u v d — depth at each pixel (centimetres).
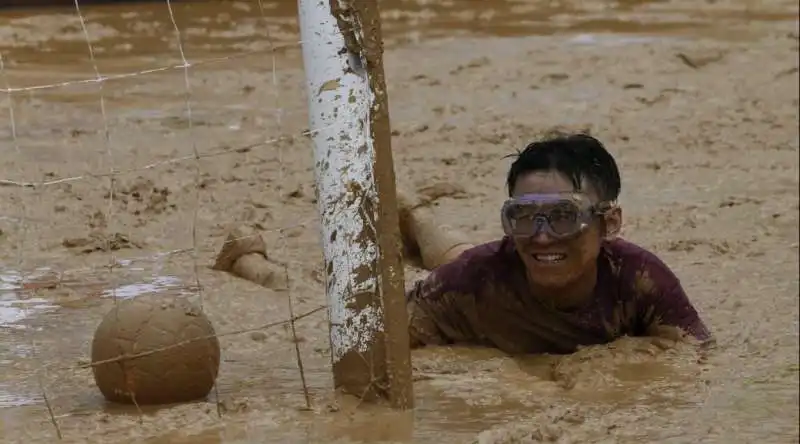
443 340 1165
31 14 3775
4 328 1200
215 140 2217
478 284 1131
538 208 1052
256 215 1709
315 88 957
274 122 2391
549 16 4006
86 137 2197
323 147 956
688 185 1988
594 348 1102
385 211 946
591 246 1072
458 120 2502
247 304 1301
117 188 1803
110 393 961
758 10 4162
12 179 1842
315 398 972
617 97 2748
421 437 895
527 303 1123
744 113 2603
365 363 955
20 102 2462
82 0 4041
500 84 2880
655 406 971
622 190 1942
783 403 977
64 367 1075
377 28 948
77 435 890
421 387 1019
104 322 965
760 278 1434
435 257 1449
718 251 1572
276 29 3603
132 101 2545
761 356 1109
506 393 1005
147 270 1427
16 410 956
